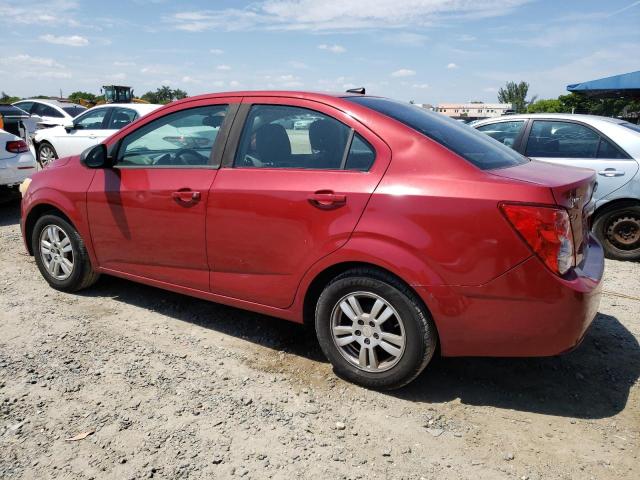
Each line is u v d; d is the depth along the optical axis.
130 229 4.05
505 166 3.13
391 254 2.92
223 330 4.04
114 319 4.18
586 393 3.23
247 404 3.06
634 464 2.60
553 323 2.74
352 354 3.29
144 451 2.63
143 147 4.06
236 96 3.71
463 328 2.86
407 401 3.12
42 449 2.63
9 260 5.68
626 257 6.06
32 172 8.02
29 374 3.32
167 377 3.33
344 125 3.24
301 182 3.24
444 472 2.54
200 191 3.61
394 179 2.98
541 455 2.66
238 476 2.48
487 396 3.19
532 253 2.68
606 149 5.99
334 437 2.78
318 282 3.34
